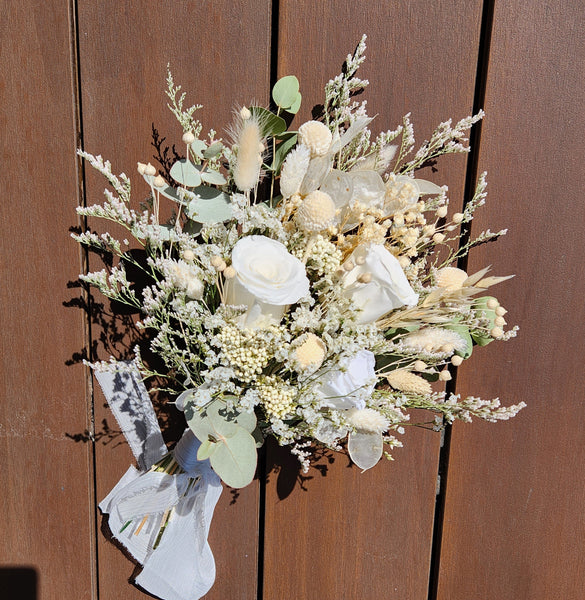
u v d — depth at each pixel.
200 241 0.75
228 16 0.72
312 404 0.58
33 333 0.78
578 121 0.75
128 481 0.77
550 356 0.80
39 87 0.73
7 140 0.74
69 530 0.83
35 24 0.72
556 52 0.74
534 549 0.85
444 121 0.75
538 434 0.82
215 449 0.58
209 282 0.59
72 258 0.76
